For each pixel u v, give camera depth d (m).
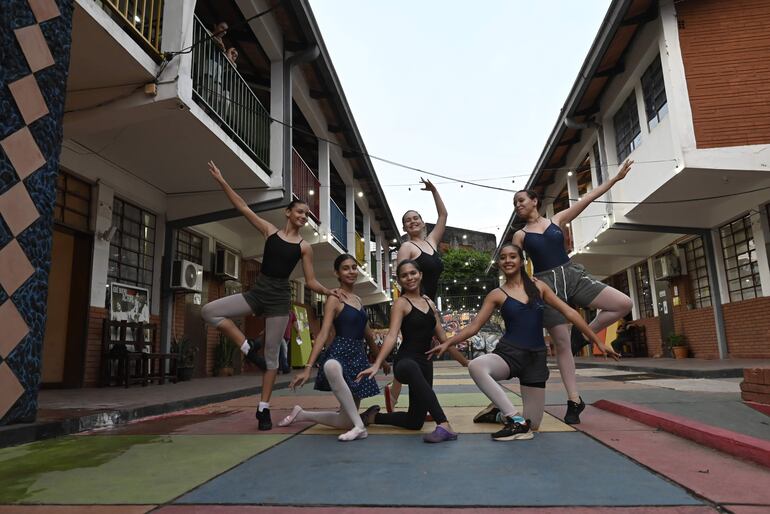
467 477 2.17
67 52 3.68
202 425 3.79
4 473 2.35
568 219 3.85
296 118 11.67
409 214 3.99
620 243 13.38
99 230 6.72
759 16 8.23
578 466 2.33
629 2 8.02
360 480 2.15
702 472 2.19
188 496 1.96
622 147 11.18
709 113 8.05
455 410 4.38
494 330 22.41
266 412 3.55
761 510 1.70
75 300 6.53
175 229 8.34
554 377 8.12
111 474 2.32
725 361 9.33
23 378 3.18
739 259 9.95
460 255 35.78
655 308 13.43
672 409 3.89
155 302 7.96
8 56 3.18
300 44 8.93
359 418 3.20
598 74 10.55
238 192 8.16
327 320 3.37
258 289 3.59
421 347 3.34
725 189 8.99
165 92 5.22
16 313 3.13
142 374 6.99
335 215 13.04
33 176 3.29
